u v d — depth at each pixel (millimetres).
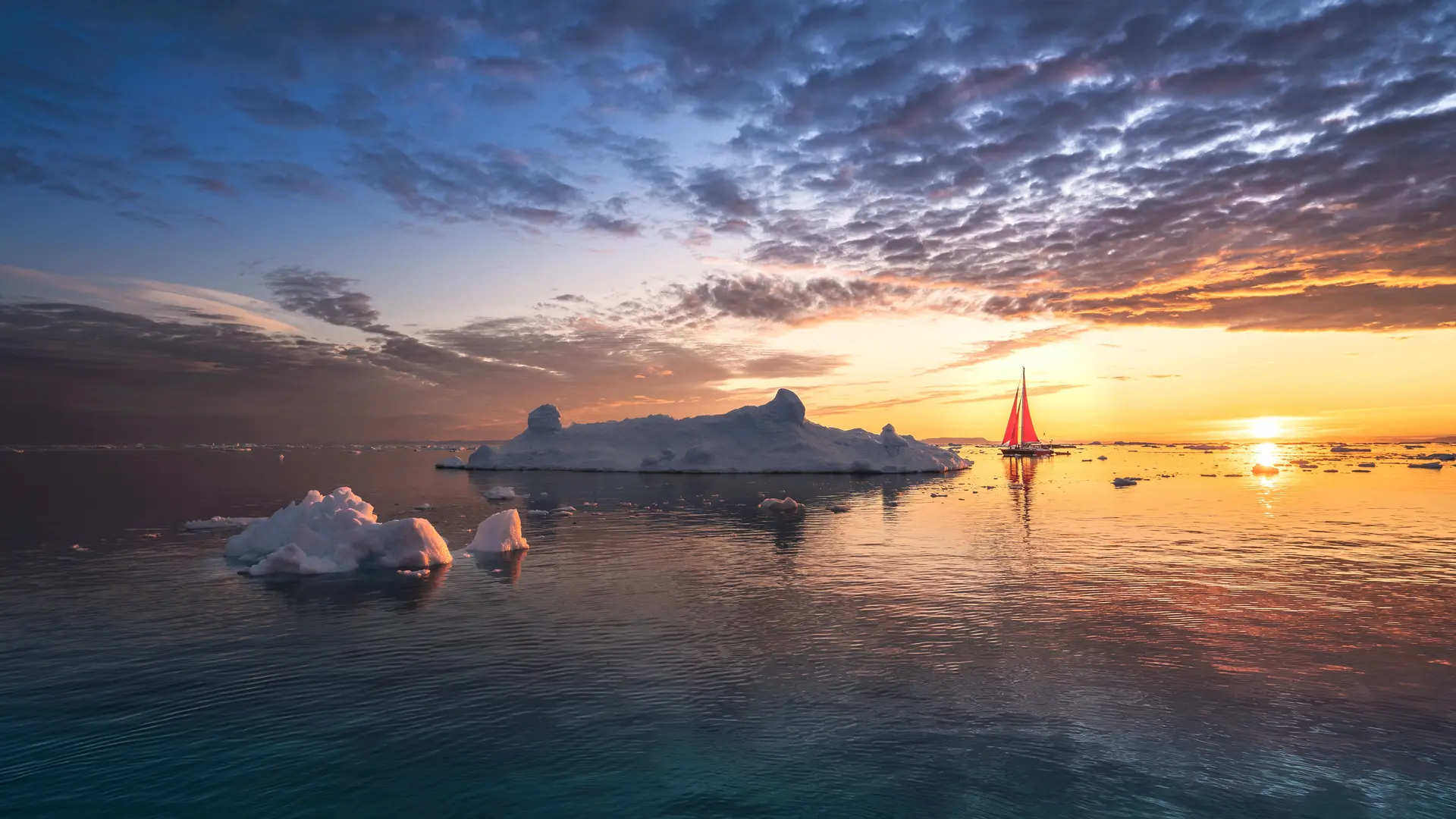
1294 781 7312
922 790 7164
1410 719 8742
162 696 9555
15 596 14914
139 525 25484
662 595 15047
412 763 7738
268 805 6949
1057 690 9664
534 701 9352
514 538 20406
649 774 7492
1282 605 13992
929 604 14211
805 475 55406
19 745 8172
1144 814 6734
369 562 18266
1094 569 17672
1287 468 65750
